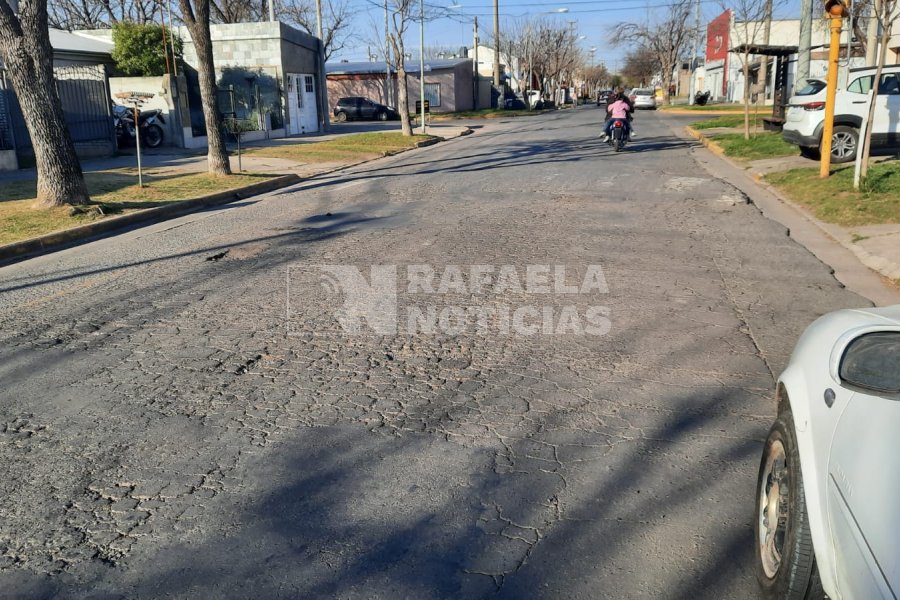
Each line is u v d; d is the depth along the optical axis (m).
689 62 86.06
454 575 3.18
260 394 5.02
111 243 10.51
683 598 3.04
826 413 2.63
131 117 25.48
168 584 3.13
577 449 4.25
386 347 5.91
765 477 3.13
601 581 3.14
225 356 5.72
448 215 11.59
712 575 3.17
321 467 4.06
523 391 5.05
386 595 3.06
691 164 18.19
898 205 10.54
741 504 3.70
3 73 18.19
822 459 2.52
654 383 5.17
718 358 5.62
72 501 3.76
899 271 7.88
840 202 11.17
